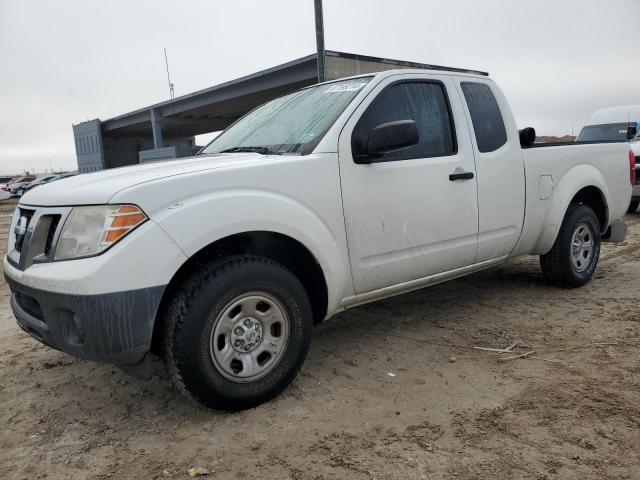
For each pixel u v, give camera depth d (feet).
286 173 10.19
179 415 9.87
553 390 10.15
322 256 10.57
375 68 78.28
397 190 11.76
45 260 9.12
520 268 20.22
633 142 35.58
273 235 10.18
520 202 14.69
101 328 8.39
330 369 11.60
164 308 9.38
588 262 17.30
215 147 13.67
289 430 9.11
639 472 7.63
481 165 13.56
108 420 9.84
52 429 9.57
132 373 9.50
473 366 11.44
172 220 8.82
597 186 17.11
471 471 7.78
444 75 13.47
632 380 10.46
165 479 7.91
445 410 9.58
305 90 13.94
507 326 13.87
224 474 7.97
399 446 8.49
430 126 12.82
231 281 9.27
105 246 8.50
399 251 11.97
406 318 14.85
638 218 34.04
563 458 8.01
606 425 8.86
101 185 9.26
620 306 15.15
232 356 9.50
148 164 11.37
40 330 9.32
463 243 13.30
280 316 10.08
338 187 10.87
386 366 11.64
